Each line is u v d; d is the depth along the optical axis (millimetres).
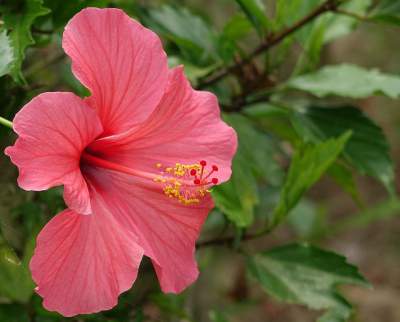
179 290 710
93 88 685
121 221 702
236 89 842
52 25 757
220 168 716
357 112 819
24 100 756
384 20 798
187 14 826
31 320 759
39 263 673
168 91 704
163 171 714
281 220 786
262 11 793
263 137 839
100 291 686
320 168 771
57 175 673
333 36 839
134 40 688
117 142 706
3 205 783
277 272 783
